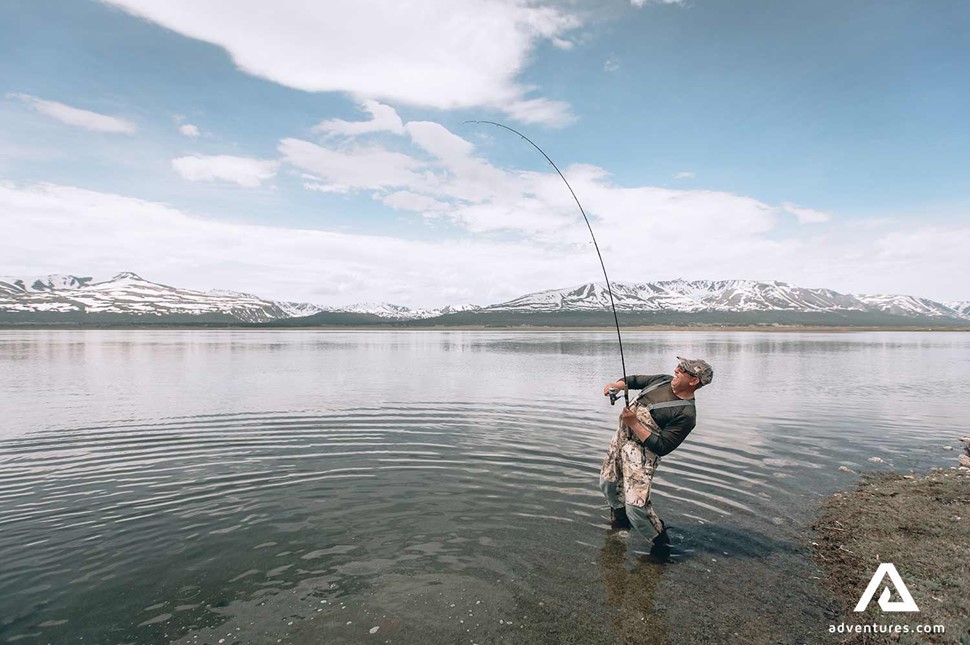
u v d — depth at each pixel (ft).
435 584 17.43
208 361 124.47
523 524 22.62
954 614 16.11
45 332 521.65
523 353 167.84
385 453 35.01
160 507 24.58
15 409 53.16
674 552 20.08
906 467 32.65
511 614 15.80
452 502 25.32
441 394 65.41
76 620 15.24
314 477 29.40
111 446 37.06
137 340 291.79
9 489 27.32
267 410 52.44
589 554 19.85
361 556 19.47
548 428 43.65
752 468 31.76
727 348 211.61
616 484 22.50
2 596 16.53
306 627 14.98
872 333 576.61
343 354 158.71
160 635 14.53
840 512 24.48
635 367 109.50
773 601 16.80
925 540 21.42
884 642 14.82
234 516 23.44
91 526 22.25
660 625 15.40
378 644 14.25
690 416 20.11
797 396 65.10
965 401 61.00
